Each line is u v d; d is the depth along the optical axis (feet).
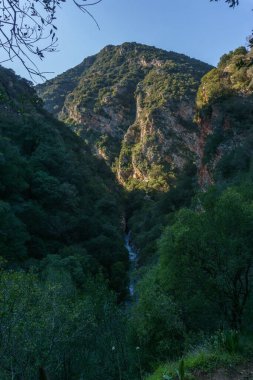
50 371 43.01
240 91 154.40
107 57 599.98
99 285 75.15
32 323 37.19
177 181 255.50
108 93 472.03
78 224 136.36
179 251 40.98
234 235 39.91
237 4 12.11
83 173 189.16
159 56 508.12
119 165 382.83
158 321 41.70
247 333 34.32
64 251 113.29
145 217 228.63
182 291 41.78
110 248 135.85
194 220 41.98
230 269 37.73
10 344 34.06
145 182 325.42
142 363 42.65
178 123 335.88
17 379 38.17
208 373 22.45
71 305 50.31
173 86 373.20
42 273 82.53
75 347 55.47
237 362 23.54
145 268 75.25
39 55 8.70
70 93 543.80
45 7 8.84
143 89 439.63
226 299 40.29
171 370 23.22
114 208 190.80
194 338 37.86
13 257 95.09
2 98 12.41
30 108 181.06
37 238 115.44
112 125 450.30
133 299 64.90
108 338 58.75
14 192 125.70
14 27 8.45
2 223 95.25
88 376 54.70
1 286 34.60
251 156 122.83
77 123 467.93
